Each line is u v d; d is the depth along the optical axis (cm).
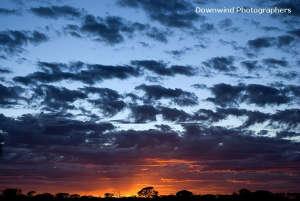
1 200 11362
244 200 11475
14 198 11581
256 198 11412
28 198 11800
